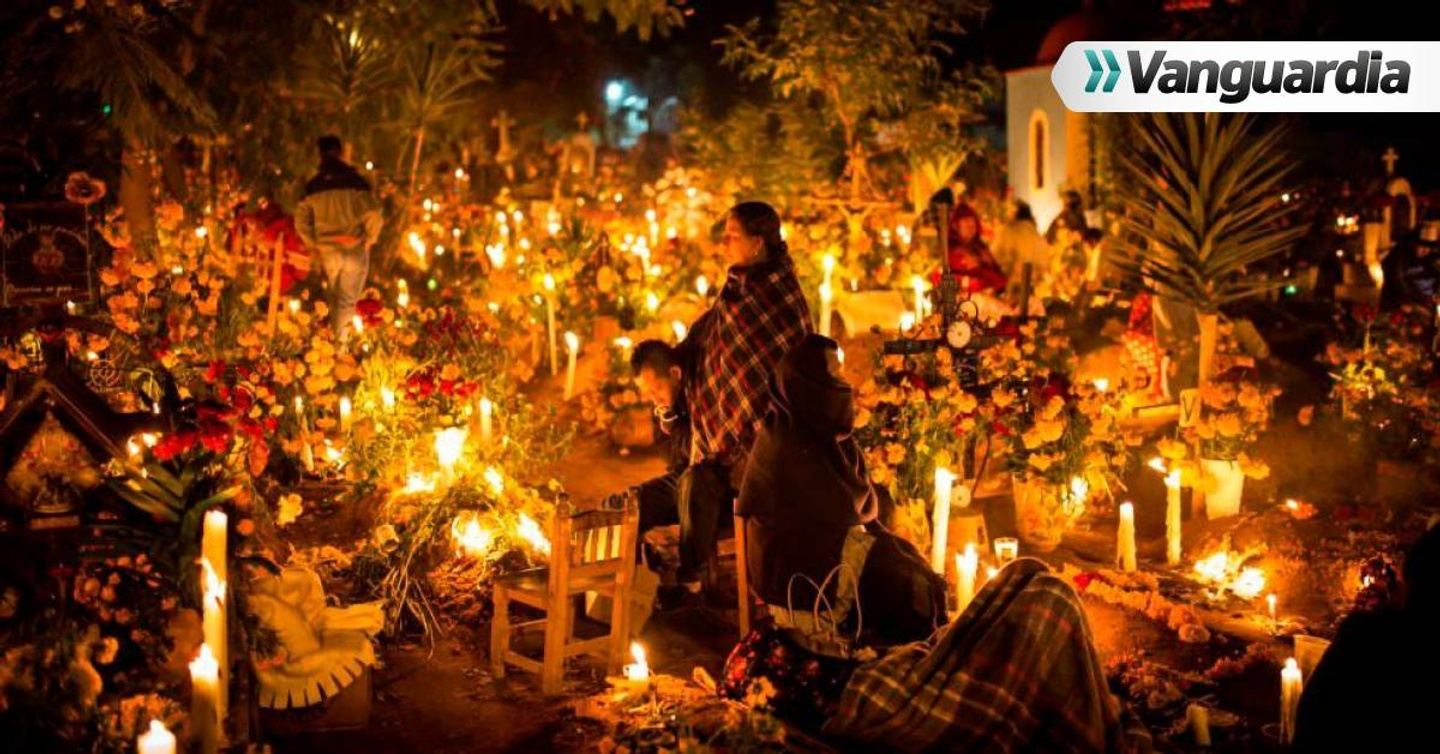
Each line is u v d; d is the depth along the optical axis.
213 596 5.35
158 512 5.77
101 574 5.67
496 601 6.68
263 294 11.34
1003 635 5.59
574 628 7.21
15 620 5.39
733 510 7.11
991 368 8.59
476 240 15.80
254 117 13.76
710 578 7.38
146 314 9.33
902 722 5.56
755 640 6.07
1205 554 8.15
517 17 28.25
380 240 16.72
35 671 5.12
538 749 5.97
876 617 6.50
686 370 7.68
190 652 5.67
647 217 17.22
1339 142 25.92
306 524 8.28
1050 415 8.16
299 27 13.09
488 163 23.17
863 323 12.43
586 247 14.14
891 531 7.36
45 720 5.01
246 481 6.52
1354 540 7.91
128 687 5.52
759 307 7.29
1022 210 15.96
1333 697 4.42
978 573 7.59
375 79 16.61
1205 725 5.82
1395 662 4.34
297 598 6.08
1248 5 15.96
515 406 10.13
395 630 7.18
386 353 9.83
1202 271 9.56
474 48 18.09
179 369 8.48
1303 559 7.80
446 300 14.00
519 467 9.44
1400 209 16.97
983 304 11.80
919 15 19.42
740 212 7.38
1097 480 8.61
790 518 6.58
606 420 10.97
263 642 5.91
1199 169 9.58
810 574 6.56
